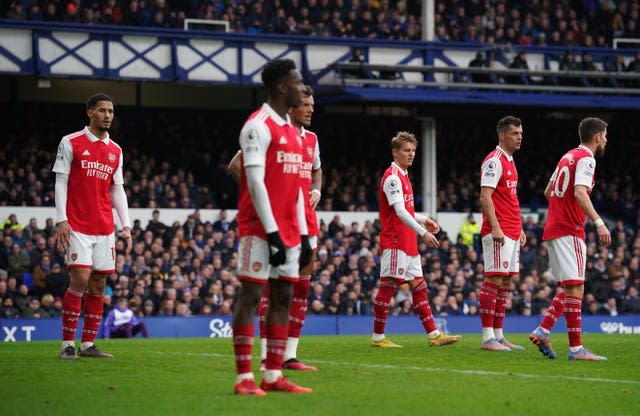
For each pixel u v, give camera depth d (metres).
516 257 22.81
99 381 15.53
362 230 50.41
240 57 49.69
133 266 41.78
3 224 45.53
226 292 42.28
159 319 39.00
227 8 52.41
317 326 41.09
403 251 23.12
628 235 53.22
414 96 49.16
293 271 13.94
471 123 58.53
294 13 53.53
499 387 14.88
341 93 48.47
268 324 14.05
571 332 19.88
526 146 59.09
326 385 14.96
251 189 13.35
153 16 50.25
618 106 51.84
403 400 13.36
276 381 14.06
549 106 50.94
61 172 19.39
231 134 57.78
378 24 54.31
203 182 54.28
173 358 19.70
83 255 19.39
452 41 54.47
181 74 48.81
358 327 41.81
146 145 54.12
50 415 12.22
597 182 58.38
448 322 42.56
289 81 13.84
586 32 59.44
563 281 19.95
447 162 57.41
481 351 21.88
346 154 56.47
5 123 52.56
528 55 53.56
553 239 20.05
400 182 22.91
